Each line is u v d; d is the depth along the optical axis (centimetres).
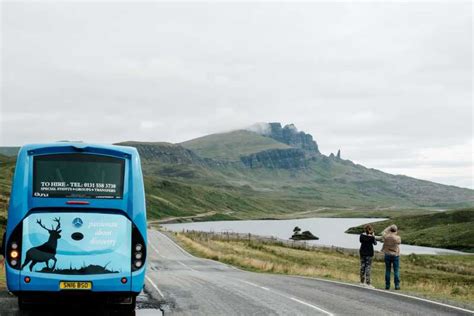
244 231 16938
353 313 1266
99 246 1068
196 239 7356
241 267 3406
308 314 1243
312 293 1673
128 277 1073
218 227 19775
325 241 12900
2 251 1088
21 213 1053
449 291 2170
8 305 1258
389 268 1941
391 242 1936
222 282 2019
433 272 4938
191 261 3778
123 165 1110
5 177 18375
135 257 1088
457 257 8225
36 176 1070
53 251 1049
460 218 16662
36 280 1032
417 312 1290
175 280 2070
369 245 2009
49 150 1083
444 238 13125
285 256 5775
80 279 1047
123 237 1084
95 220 1077
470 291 2258
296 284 2003
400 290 1852
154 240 6675
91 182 1087
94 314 1182
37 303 1138
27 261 1038
